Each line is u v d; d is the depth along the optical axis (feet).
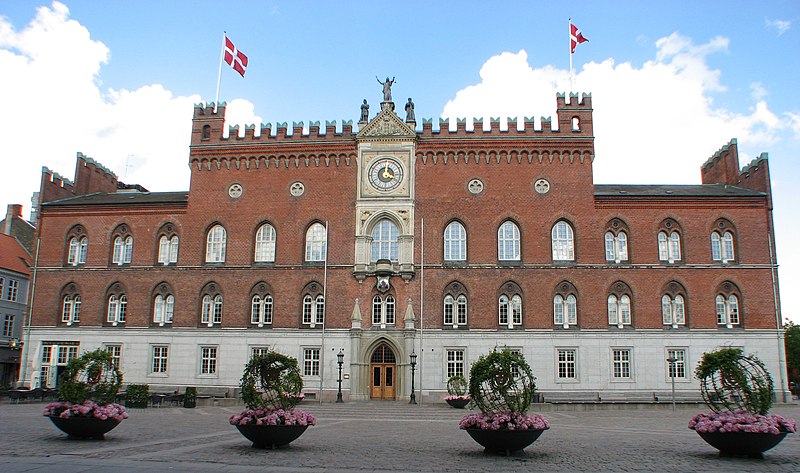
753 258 214.48
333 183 225.35
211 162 231.30
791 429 81.76
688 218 217.56
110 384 99.86
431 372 209.36
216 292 222.48
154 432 105.81
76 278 229.66
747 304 211.61
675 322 211.41
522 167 222.07
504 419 82.33
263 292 220.64
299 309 217.77
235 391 213.87
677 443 96.89
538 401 189.98
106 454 78.48
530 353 210.18
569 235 218.38
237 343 217.77
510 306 213.87
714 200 217.56
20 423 116.26
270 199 226.58
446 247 219.00
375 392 213.46
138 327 222.69
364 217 220.23
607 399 204.44
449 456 81.76
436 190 221.87
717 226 217.15
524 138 222.69
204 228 226.99
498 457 81.20
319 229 223.71
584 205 218.59
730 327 211.00
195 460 74.64
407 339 210.59
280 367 91.50
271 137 230.07
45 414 94.07
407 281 215.31
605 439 102.22
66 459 73.67
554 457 81.51
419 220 220.02
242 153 230.07
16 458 74.18
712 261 214.69
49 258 232.32
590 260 215.10
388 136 224.53
